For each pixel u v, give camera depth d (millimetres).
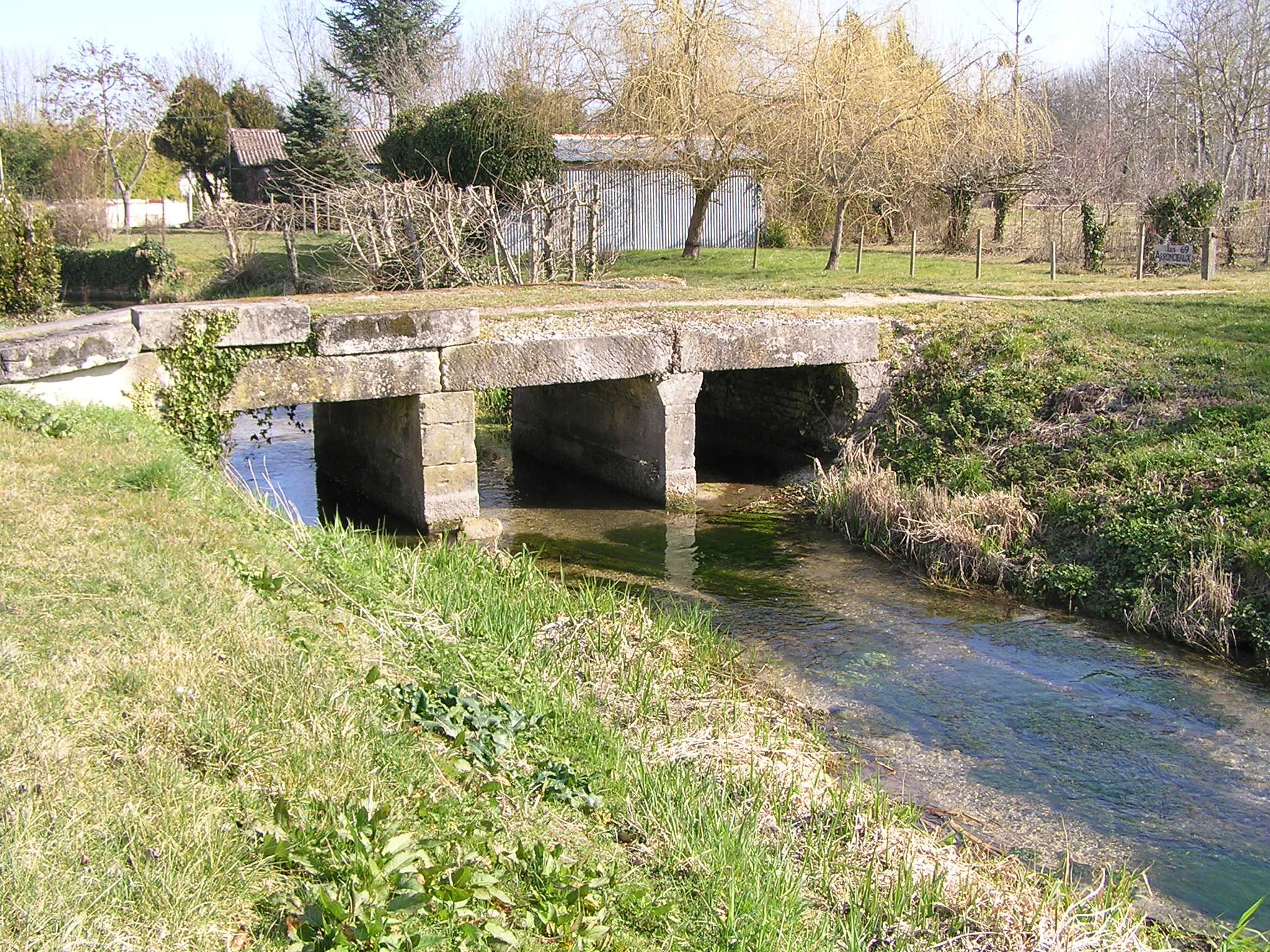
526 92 26531
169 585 5723
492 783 4805
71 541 6113
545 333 12062
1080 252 25906
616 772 5578
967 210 29297
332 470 14336
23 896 3195
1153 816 6230
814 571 10586
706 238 31859
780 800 5777
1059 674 8141
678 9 23344
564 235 22406
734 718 6848
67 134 46250
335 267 26141
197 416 10648
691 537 11773
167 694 4559
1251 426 10625
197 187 53469
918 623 9188
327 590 6762
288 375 10898
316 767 4340
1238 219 27266
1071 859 5793
